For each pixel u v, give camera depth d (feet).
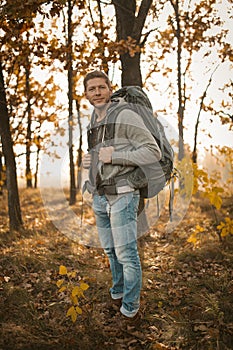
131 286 11.14
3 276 14.99
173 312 12.45
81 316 12.25
